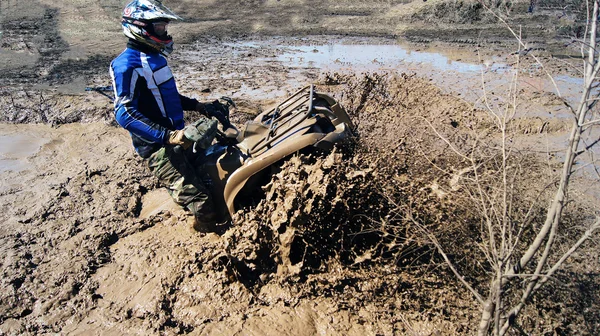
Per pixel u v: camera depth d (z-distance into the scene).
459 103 7.54
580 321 3.95
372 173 4.32
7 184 6.36
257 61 10.95
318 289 4.35
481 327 3.23
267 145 4.52
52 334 4.13
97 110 8.40
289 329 4.04
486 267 4.26
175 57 11.37
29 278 4.69
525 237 4.35
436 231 4.30
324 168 4.22
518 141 6.82
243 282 4.45
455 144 5.54
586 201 5.33
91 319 4.26
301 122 4.52
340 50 11.70
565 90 8.66
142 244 5.12
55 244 5.18
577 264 4.24
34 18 14.50
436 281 4.34
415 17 14.29
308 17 14.73
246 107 8.22
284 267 4.40
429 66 10.24
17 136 7.74
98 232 5.33
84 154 7.16
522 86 8.82
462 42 12.14
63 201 5.95
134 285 4.59
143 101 4.55
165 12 4.36
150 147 4.73
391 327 4.02
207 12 15.59
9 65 10.86
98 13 14.83
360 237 4.55
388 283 4.34
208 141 4.33
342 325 4.06
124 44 12.30
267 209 4.40
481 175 4.29
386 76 7.96
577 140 2.88
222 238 4.67
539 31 12.55
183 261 4.78
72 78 9.94
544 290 4.05
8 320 4.25
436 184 4.43
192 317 4.23
